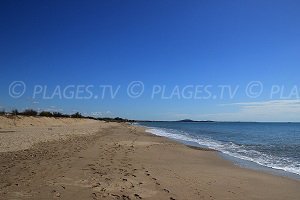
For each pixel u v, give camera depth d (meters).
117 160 15.53
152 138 35.00
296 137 43.56
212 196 9.38
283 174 13.80
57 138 25.64
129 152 19.34
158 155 18.91
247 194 9.85
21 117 45.75
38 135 27.41
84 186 9.76
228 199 9.16
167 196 9.08
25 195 8.56
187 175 12.51
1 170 11.55
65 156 15.76
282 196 9.76
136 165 14.30
